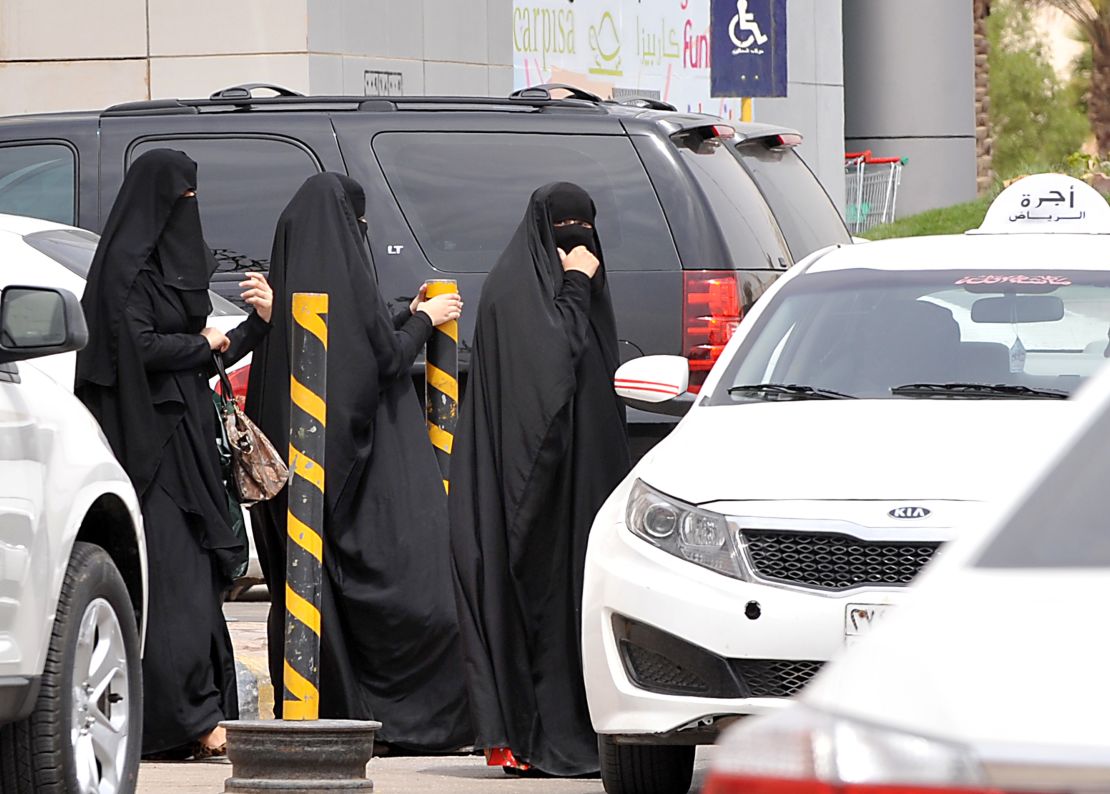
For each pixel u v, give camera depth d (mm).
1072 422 6512
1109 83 175875
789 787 5887
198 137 30703
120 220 20406
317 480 19750
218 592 20688
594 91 63594
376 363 21250
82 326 14578
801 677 15914
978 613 5887
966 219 95875
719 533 16344
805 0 86750
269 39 48250
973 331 19391
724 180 30594
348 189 21750
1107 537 6078
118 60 49344
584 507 20266
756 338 20016
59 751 14859
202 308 20547
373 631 21391
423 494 21625
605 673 16922
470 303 29828
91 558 15758
